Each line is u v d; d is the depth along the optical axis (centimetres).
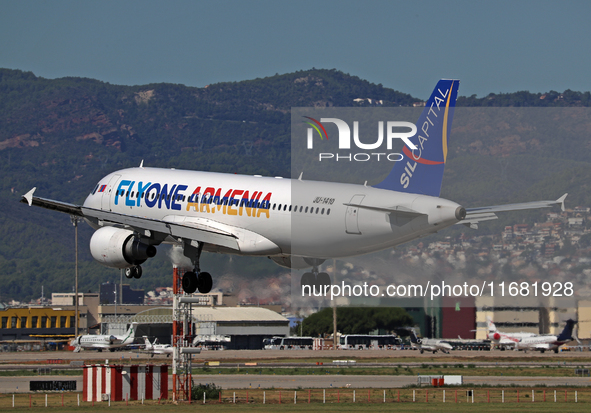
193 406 9481
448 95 7469
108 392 10200
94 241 8169
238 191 8050
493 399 10544
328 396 10881
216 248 8538
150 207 8638
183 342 10169
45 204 7912
